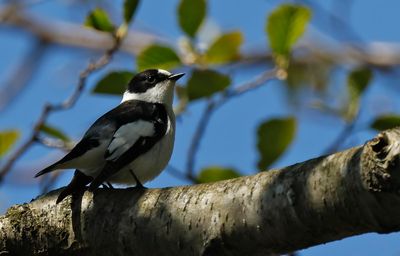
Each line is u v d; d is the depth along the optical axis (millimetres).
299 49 16266
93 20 10922
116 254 7734
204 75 9945
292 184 6570
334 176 6301
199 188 7254
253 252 6930
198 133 10312
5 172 11500
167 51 10430
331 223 6402
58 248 8133
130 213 7582
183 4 10398
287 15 10375
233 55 10547
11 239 8297
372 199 6047
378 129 10211
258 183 6824
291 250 6812
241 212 6820
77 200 8086
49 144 11516
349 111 10383
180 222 7176
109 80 10469
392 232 6238
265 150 10312
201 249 7043
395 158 5766
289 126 10211
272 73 10383
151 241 7391
